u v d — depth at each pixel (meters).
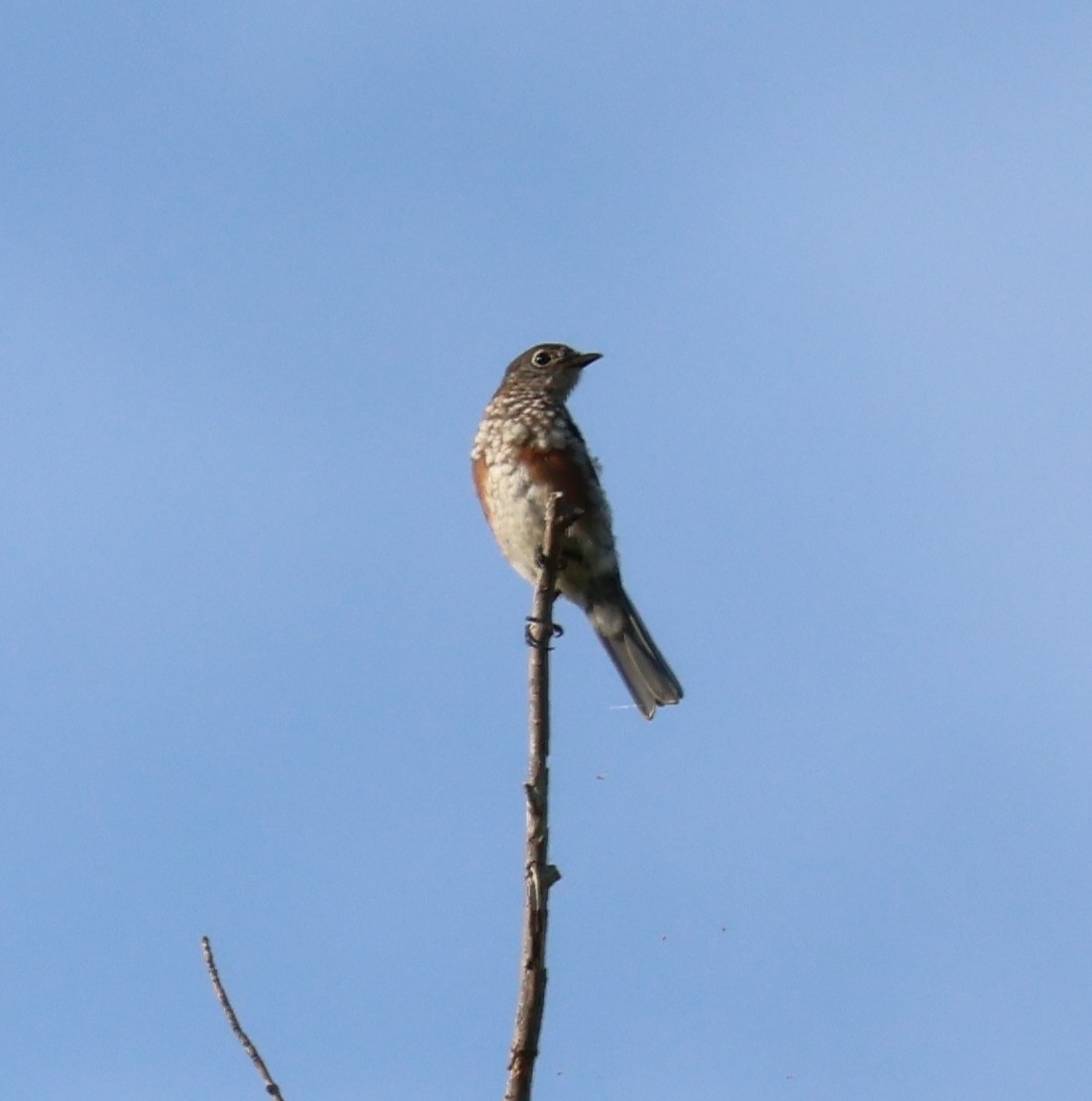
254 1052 7.51
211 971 7.79
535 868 7.80
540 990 7.54
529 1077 7.37
